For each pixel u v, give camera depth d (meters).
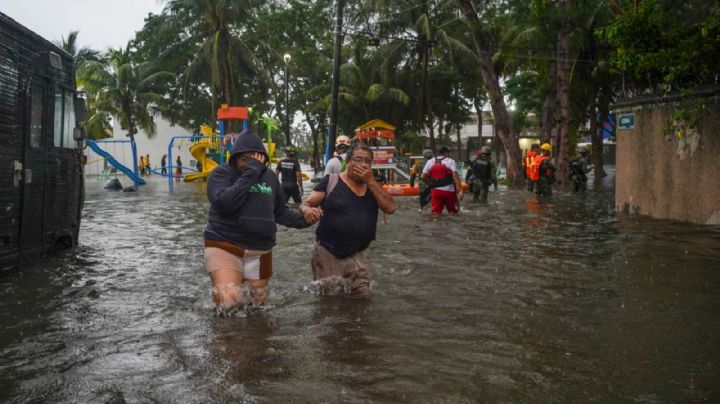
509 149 30.36
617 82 29.83
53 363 3.96
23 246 7.41
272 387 3.53
